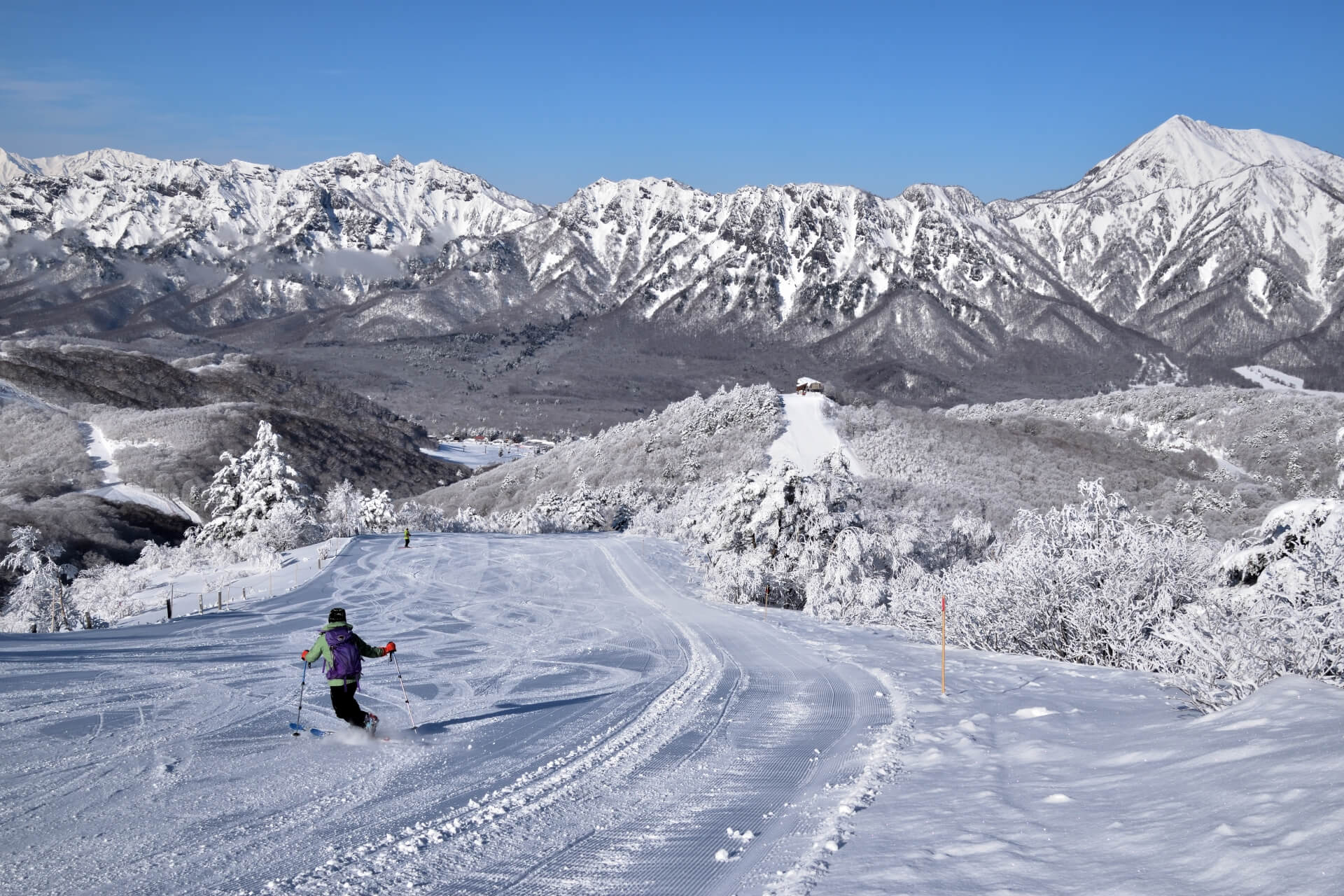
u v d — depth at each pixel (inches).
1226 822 159.6
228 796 256.1
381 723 377.7
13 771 278.7
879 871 170.9
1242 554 520.4
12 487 3954.2
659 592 1300.4
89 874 191.8
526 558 1715.1
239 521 2201.0
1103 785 214.7
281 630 772.6
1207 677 332.5
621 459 3809.1
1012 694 428.5
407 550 1819.6
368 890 184.4
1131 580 575.2
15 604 1385.3
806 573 1250.6
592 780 283.0
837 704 433.7
